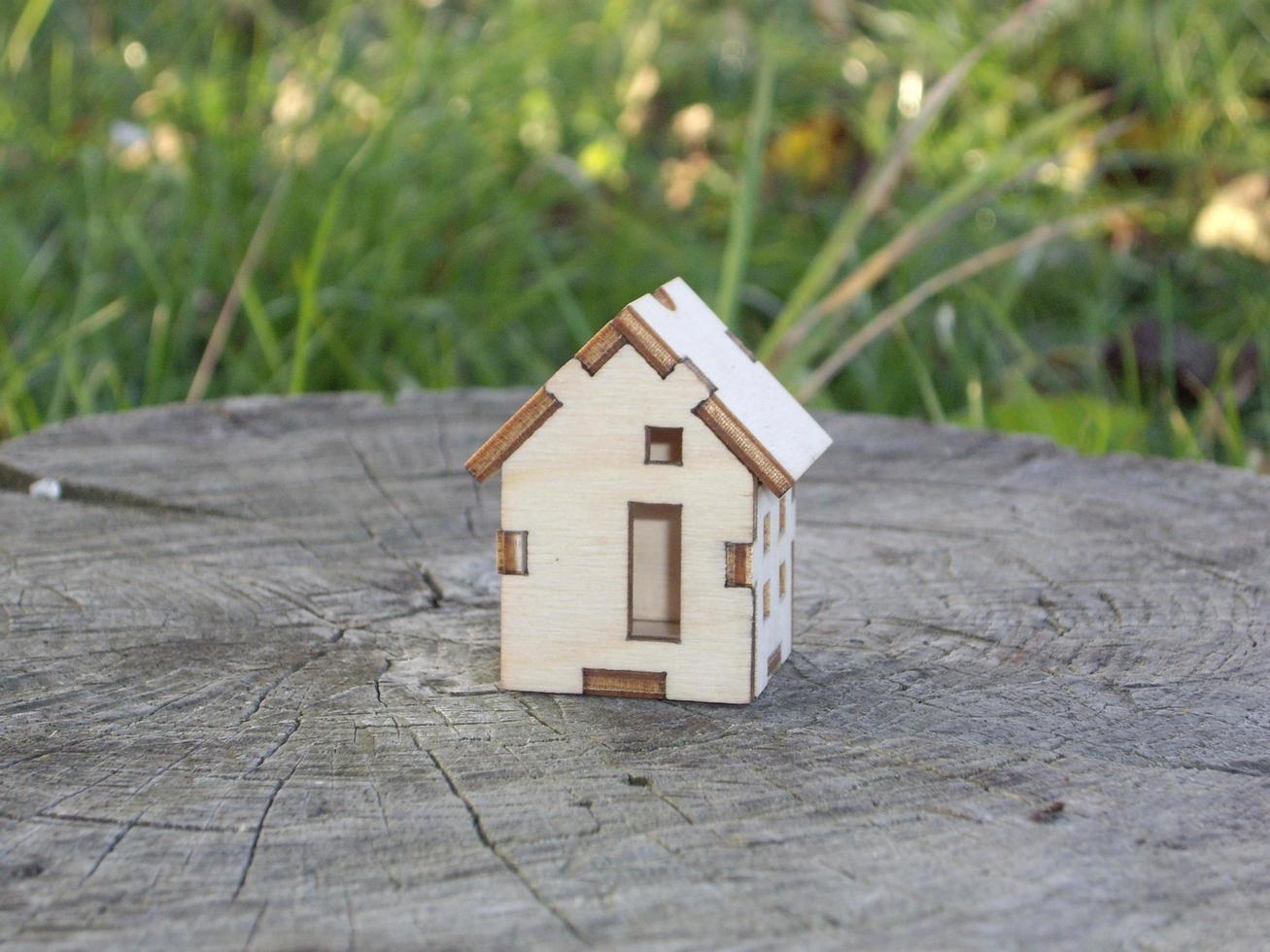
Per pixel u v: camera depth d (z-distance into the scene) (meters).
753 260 0.82
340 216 0.76
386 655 0.43
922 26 0.98
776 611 0.43
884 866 0.37
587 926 0.36
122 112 0.92
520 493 0.41
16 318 0.73
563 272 0.79
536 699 0.42
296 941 0.35
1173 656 0.43
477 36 0.99
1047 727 0.41
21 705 0.41
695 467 0.41
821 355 0.76
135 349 0.73
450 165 0.83
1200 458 0.63
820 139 0.92
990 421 0.66
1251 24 1.03
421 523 0.49
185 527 0.49
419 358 0.73
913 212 0.82
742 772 0.39
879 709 0.41
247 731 0.41
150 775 0.39
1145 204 0.79
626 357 0.41
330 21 1.00
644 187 0.92
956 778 0.39
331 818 0.38
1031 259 0.77
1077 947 0.35
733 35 1.07
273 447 0.54
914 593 0.46
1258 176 0.82
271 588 0.46
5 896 0.36
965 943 0.35
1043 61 0.97
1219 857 0.37
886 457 0.54
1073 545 0.48
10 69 0.92
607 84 0.99
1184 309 0.79
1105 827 0.38
